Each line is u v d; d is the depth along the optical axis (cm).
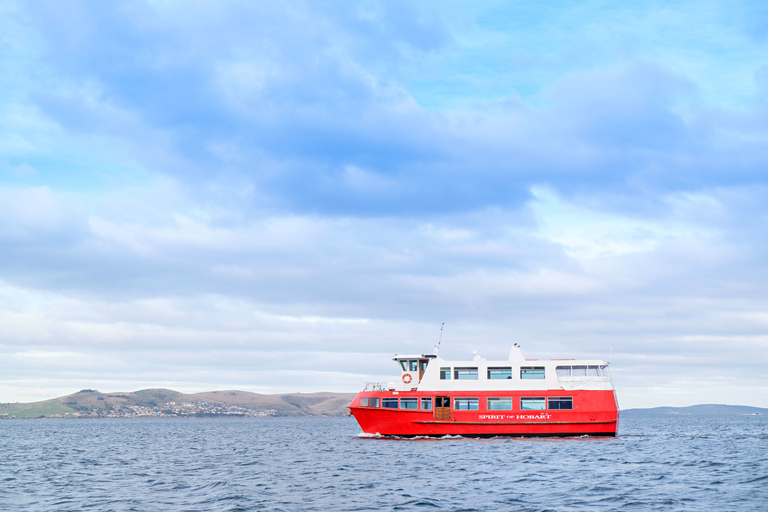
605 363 7106
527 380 7119
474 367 7281
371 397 7475
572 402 7019
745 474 4866
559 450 6431
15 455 8412
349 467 5691
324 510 3566
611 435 7012
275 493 4222
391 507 3628
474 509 3534
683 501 3706
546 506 3594
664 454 6419
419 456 6166
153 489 4572
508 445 6812
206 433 17138
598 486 4278
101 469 6216
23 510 3706
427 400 7294
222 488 4512
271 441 11631
